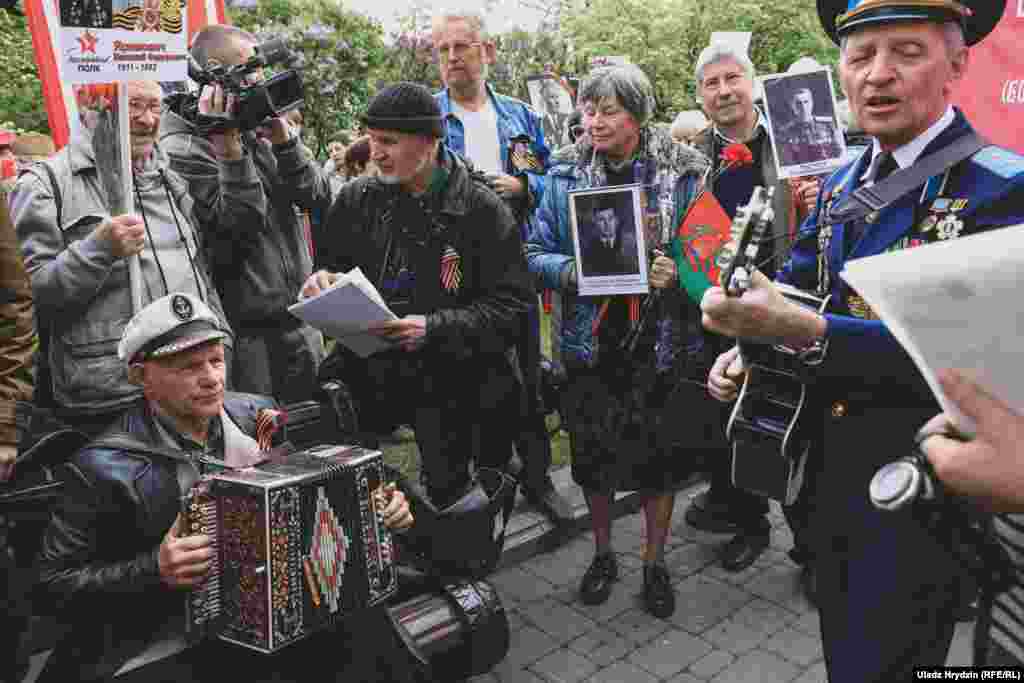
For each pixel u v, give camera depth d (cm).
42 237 272
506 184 397
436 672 264
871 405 169
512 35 1027
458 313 297
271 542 180
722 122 372
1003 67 386
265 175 350
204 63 322
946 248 96
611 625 331
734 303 155
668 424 326
